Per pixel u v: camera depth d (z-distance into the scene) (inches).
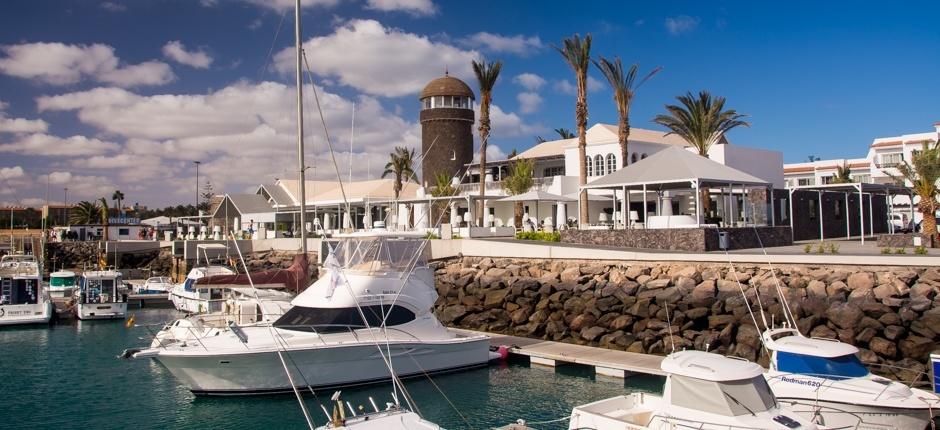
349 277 817.5
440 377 825.5
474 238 1619.1
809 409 561.9
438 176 2282.2
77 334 1192.2
